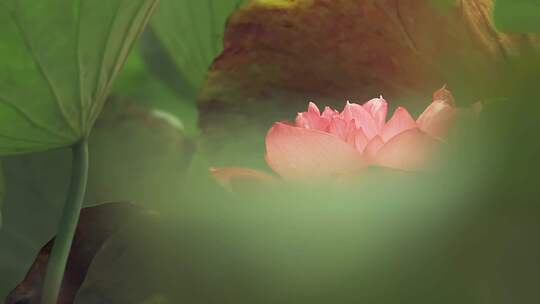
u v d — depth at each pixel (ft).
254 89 8.79
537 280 7.01
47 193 9.93
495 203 7.00
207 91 8.83
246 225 7.35
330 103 8.72
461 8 8.25
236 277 7.35
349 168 7.54
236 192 7.59
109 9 7.68
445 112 7.47
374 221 7.06
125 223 7.99
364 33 8.59
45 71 7.72
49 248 8.23
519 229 7.00
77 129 7.94
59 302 8.12
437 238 7.02
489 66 8.14
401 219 7.04
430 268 7.04
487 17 8.16
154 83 11.17
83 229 8.21
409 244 7.04
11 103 7.78
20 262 9.80
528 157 7.02
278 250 7.18
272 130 7.57
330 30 8.63
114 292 7.82
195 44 9.94
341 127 7.73
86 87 7.85
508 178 7.01
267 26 8.71
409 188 7.07
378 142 7.51
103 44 7.77
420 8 8.37
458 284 7.04
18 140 7.96
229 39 8.77
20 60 7.66
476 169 7.06
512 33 8.05
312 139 7.54
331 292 7.13
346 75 8.66
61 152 9.97
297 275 7.16
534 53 7.93
